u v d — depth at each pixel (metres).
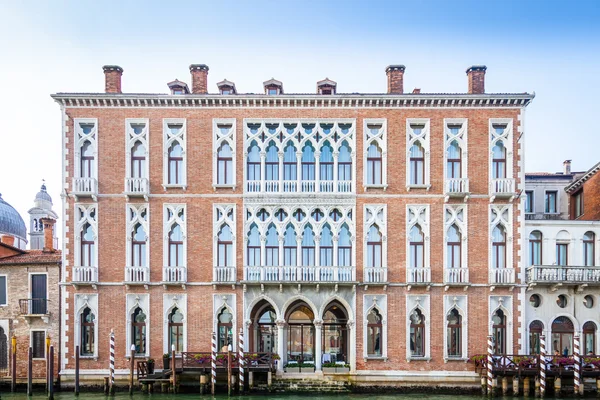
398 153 26.67
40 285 27.61
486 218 26.52
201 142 26.75
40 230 51.22
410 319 26.28
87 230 26.69
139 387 25.47
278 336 26.22
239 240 26.44
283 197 26.48
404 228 26.47
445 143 26.69
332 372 25.77
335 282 25.73
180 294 26.19
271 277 26.06
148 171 26.62
